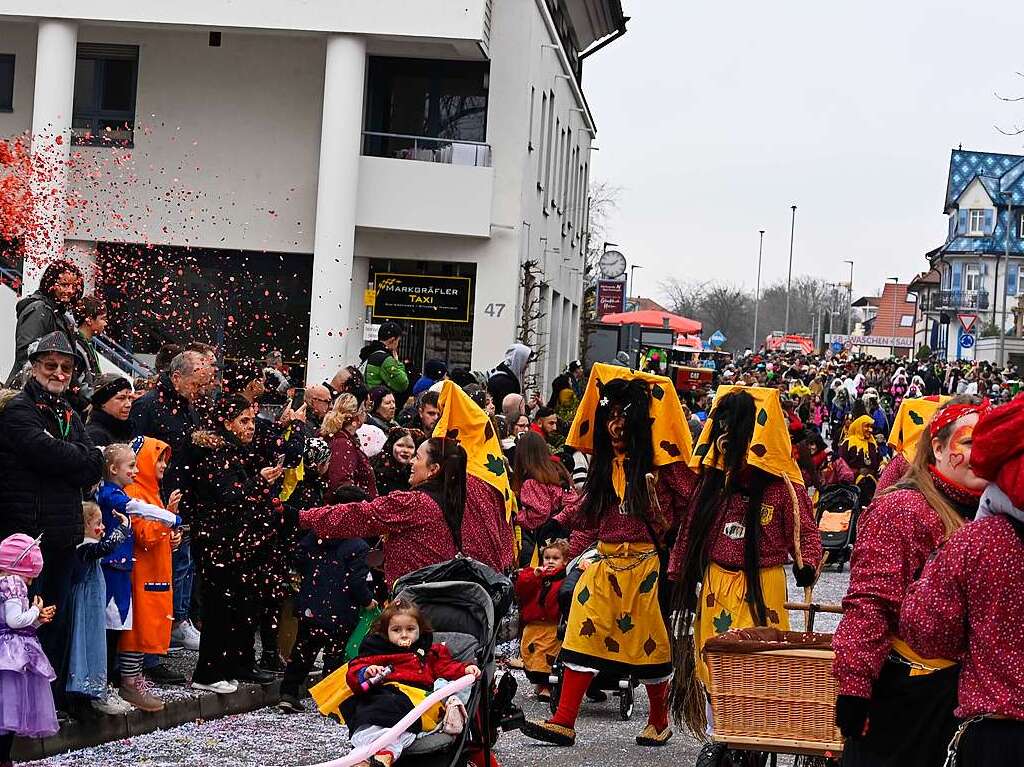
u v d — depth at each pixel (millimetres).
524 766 9609
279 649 11648
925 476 6121
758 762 7840
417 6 26484
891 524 5992
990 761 5195
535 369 32188
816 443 22312
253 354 14398
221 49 28016
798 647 6961
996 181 111188
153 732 9719
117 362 18391
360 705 7113
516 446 13164
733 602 9602
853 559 6059
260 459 11000
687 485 10352
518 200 28203
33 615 8062
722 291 158750
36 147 26016
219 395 10922
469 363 28141
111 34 27969
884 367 63594
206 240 27812
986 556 5246
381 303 27328
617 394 10250
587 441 10477
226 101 28031
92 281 14758
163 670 10898
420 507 9203
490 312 28047
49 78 26516
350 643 10797
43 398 8734
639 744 10445
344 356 26578
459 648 7492
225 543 10516
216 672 10664
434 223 27422
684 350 62219
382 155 28156
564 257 38688
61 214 19969
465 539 9523
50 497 8672
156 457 10000
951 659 5465
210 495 10516
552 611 11969
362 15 26453
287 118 28031
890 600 5891
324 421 11836
